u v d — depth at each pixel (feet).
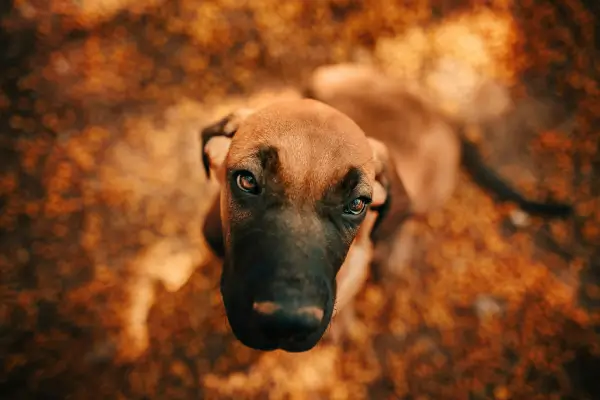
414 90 2.64
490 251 2.81
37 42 3.03
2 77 2.90
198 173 2.83
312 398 2.46
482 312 2.66
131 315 2.51
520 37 3.42
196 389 2.42
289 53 3.25
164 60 3.12
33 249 2.58
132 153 2.84
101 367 2.41
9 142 2.75
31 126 2.81
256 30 3.27
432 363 2.57
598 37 3.42
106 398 2.36
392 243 2.60
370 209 2.03
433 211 2.76
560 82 3.29
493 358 2.58
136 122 2.93
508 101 3.16
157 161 2.84
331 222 1.75
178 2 3.27
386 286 2.68
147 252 2.64
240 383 2.44
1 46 2.98
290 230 1.69
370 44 3.35
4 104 2.84
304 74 3.21
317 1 3.39
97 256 2.61
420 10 3.47
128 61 3.08
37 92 2.90
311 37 3.31
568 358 2.58
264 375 2.47
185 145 2.90
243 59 3.19
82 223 2.65
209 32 3.22
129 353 2.45
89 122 2.88
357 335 2.58
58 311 2.48
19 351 2.39
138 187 2.76
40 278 2.54
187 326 2.51
